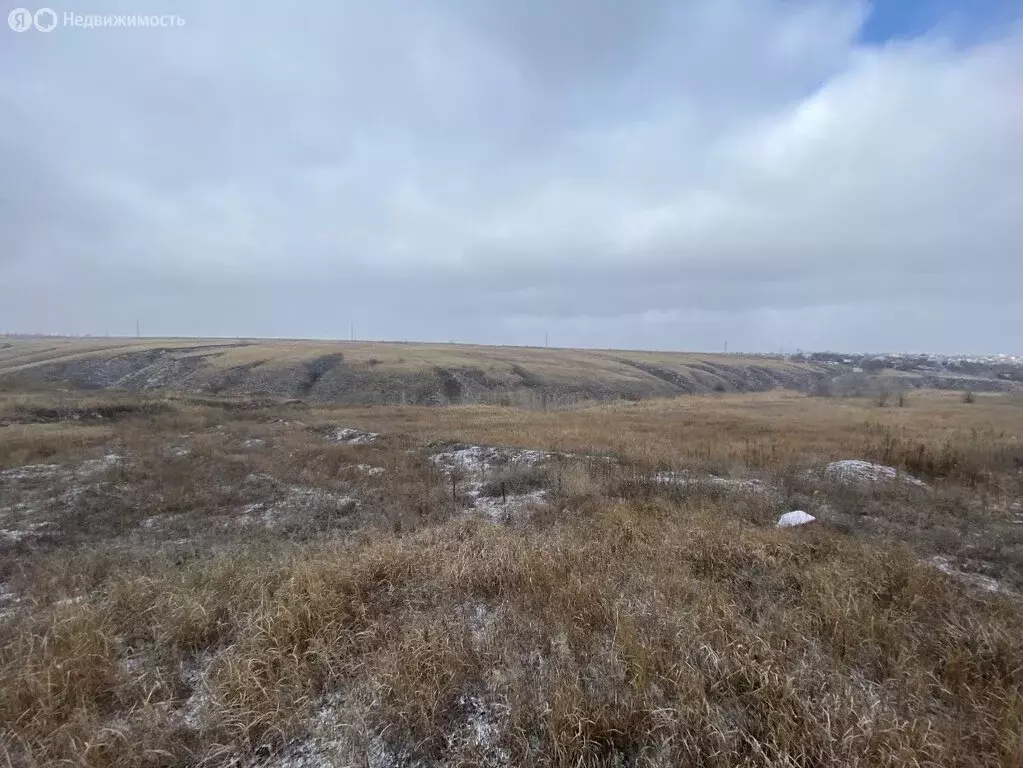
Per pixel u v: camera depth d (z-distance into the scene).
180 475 11.88
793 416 29.16
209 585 5.48
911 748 3.22
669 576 5.65
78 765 3.17
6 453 13.67
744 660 4.01
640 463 13.06
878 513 9.27
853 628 4.64
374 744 3.52
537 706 3.65
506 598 5.19
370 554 5.96
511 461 13.71
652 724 3.45
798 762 3.19
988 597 5.62
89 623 4.62
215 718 3.67
